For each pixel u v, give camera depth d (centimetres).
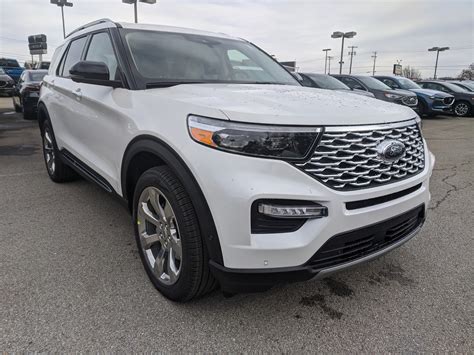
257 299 245
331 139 194
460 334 216
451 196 464
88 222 359
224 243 193
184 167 205
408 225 242
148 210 249
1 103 1689
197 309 233
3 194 434
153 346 202
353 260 209
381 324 224
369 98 271
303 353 201
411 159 236
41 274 266
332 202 192
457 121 1394
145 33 323
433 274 280
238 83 306
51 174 480
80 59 378
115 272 271
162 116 225
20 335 206
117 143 273
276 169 187
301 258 192
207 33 370
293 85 331
